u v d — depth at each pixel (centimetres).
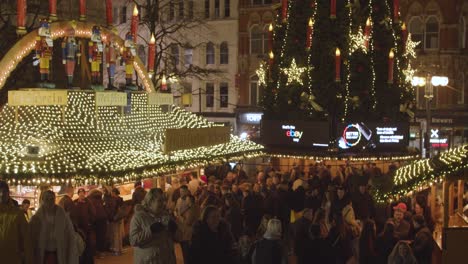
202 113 4756
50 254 1020
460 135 4122
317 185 1884
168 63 4312
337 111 2750
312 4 2769
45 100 1556
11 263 934
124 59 2027
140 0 5006
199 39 4862
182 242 1252
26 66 2631
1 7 3156
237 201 1583
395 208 1373
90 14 4034
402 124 2773
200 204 1622
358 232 1405
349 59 2725
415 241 1205
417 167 1573
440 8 4053
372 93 2766
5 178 1442
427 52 4078
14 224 935
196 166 2019
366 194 1653
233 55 4753
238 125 4650
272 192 1675
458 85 4031
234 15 4731
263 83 3070
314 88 2750
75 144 1667
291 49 2817
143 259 902
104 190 1802
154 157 1798
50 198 1030
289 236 1301
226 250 963
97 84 1889
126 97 1892
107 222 1661
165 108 2312
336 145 2691
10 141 1614
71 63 1820
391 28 2816
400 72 2838
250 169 3316
